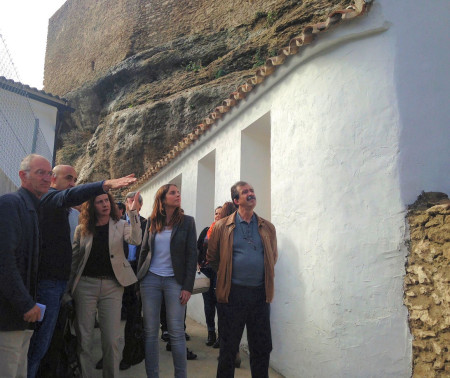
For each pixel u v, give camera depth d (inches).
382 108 138.3
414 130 134.7
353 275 135.7
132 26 800.9
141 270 143.8
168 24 761.6
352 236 138.5
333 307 139.6
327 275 143.8
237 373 163.0
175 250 141.9
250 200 138.5
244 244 136.1
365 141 140.6
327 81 156.6
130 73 741.9
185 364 134.2
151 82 713.6
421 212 123.9
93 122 821.9
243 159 225.0
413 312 119.3
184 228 145.4
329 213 147.1
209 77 598.2
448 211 113.5
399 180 131.0
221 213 171.0
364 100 143.2
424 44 141.6
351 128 145.3
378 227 132.6
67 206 118.3
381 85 139.7
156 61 702.5
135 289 163.2
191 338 217.5
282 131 181.2
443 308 110.4
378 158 136.6
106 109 770.8
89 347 134.3
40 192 109.8
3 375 91.7
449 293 108.9
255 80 194.1
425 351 114.1
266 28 579.5
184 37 710.5
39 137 317.7
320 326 143.6
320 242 148.8
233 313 130.8
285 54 168.9
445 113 139.5
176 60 684.7
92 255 137.3
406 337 120.3
